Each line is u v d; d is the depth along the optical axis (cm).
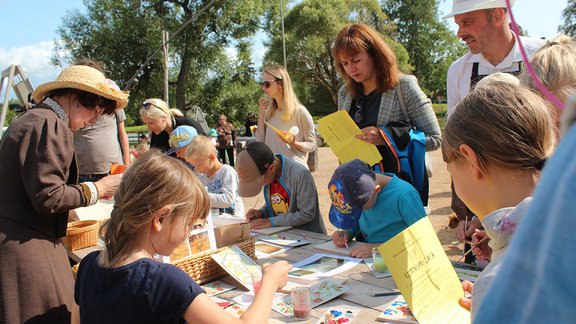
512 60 240
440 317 133
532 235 36
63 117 198
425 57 4097
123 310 119
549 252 33
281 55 3023
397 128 265
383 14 3192
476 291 81
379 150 277
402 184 233
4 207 184
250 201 832
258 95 2964
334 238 240
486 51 247
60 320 194
